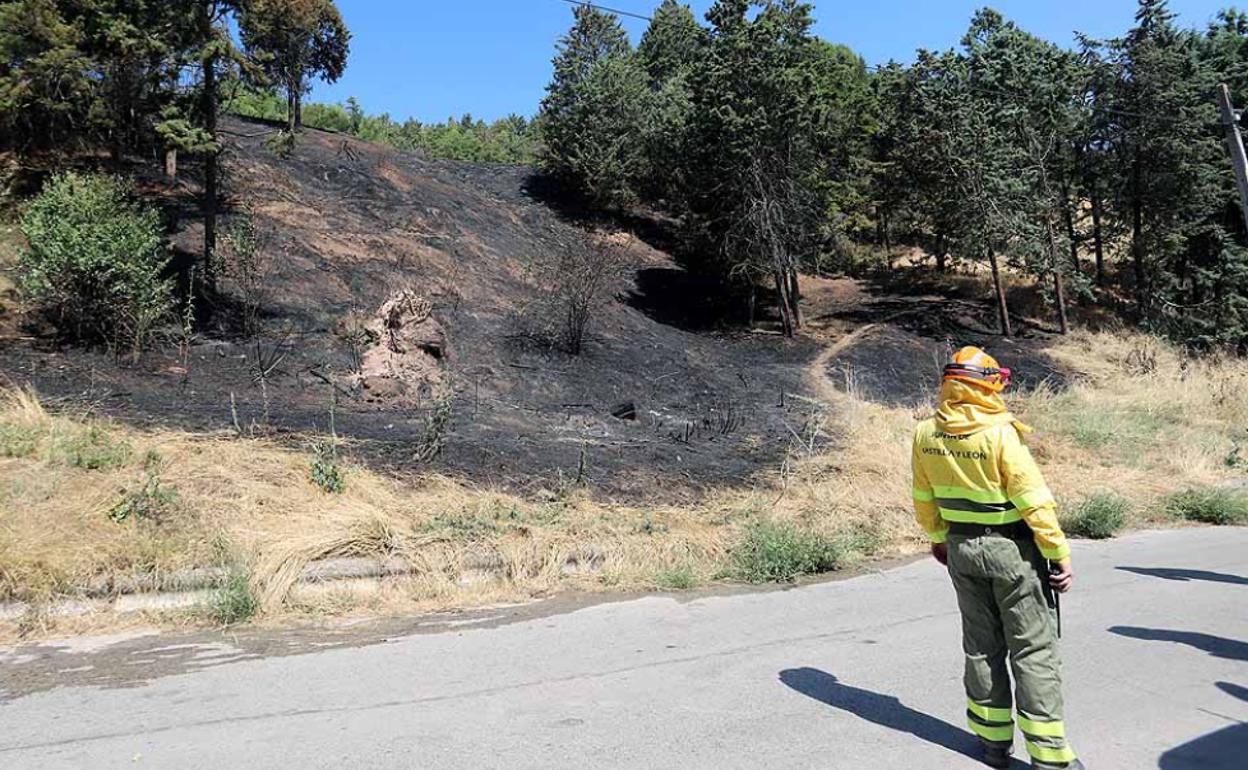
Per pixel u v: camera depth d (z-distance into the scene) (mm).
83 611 6211
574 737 4285
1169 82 24281
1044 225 23656
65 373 10344
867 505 10047
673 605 7020
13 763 3963
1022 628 3982
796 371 17688
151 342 11836
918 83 22656
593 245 23531
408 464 9031
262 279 14570
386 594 6992
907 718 4625
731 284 24359
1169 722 4590
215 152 13242
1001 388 4180
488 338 15039
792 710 4695
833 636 6156
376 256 17375
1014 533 3994
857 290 27688
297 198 19547
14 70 12758
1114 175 25766
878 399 16344
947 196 22938
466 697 4836
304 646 5832
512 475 9289
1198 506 11211
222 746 4152
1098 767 4059
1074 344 22141
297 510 7605
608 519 8570
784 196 20891
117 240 11250
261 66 14312
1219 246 26297
